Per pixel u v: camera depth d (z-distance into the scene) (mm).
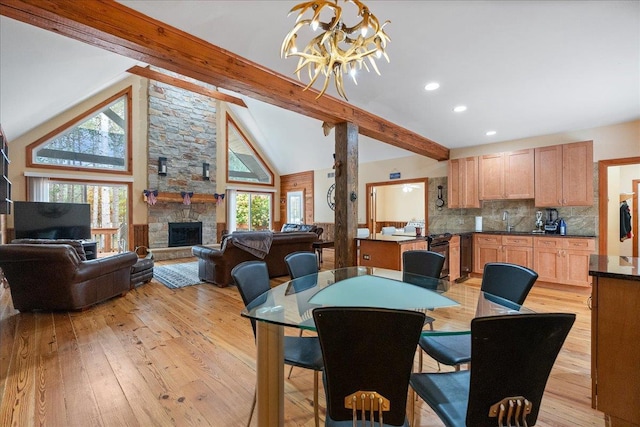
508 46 2434
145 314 3441
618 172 5414
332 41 1962
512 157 5078
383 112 4074
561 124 4465
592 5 1923
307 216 9414
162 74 6855
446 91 3365
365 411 1051
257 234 4910
